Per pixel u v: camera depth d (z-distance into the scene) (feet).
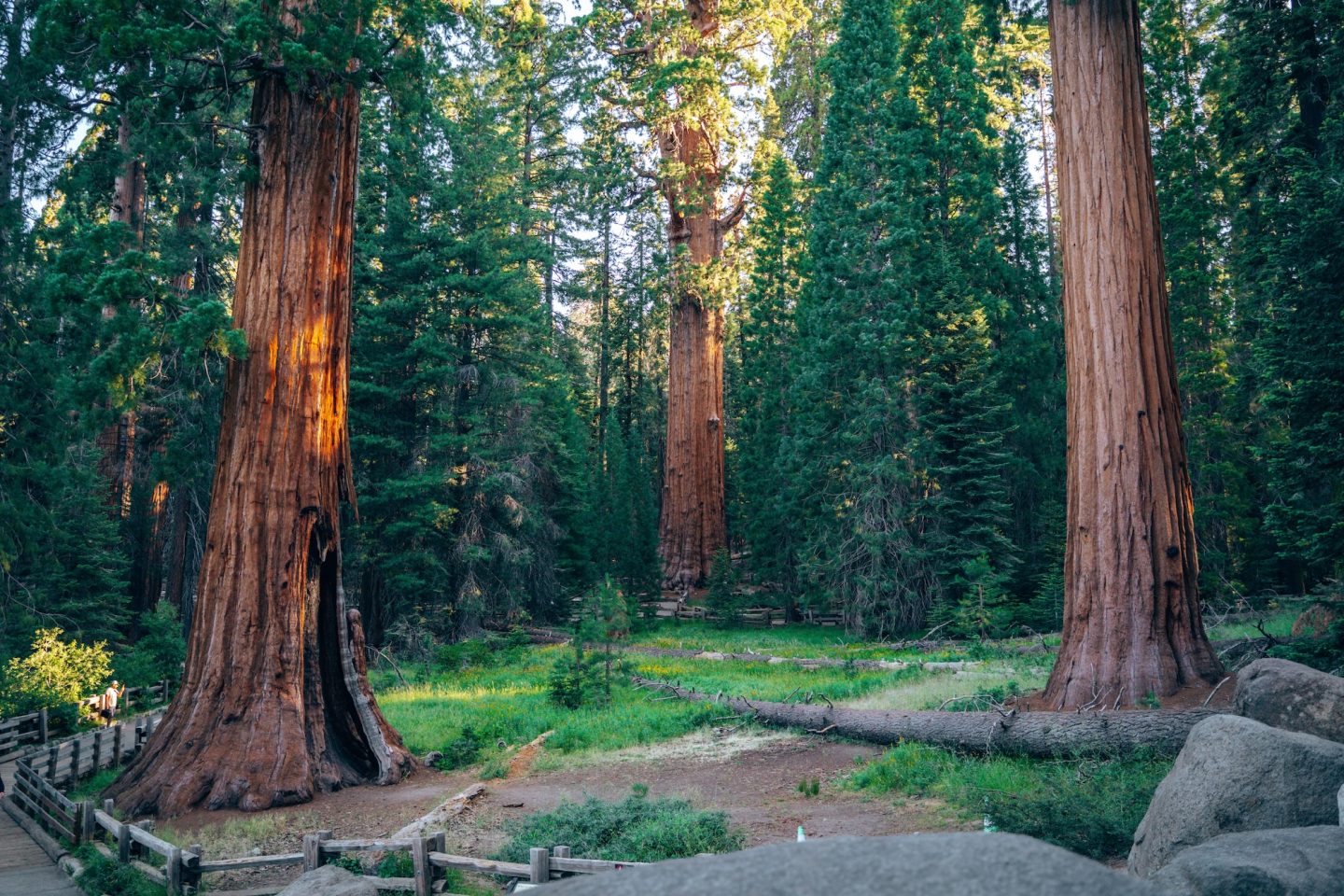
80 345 71.26
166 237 90.27
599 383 235.40
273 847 37.40
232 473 49.85
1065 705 45.06
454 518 122.21
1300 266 49.98
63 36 47.98
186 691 48.11
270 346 50.75
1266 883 13.41
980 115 135.44
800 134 189.88
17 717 65.36
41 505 80.12
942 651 91.30
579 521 160.04
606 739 56.80
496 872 25.58
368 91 57.98
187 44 46.65
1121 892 5.24
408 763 51.72
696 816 33.78
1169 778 22.25
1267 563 108.78
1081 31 49.44
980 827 31.60
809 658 94.32
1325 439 48.67
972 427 118.52
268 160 52.19
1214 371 114.83
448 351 121.49
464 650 105.50
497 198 130.62
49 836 38.91
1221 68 116.98
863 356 115.44
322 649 52.08
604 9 155.43
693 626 143.54
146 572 113.09
